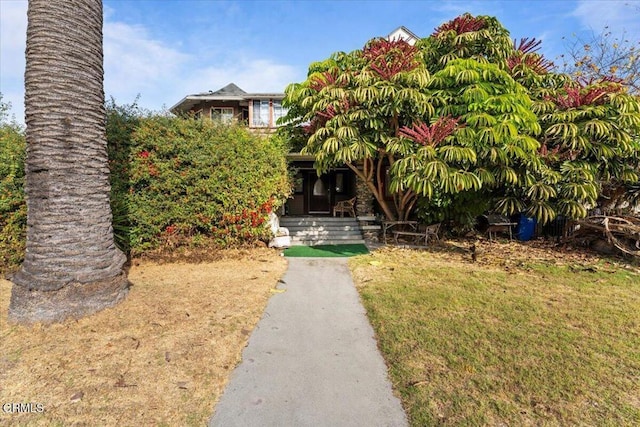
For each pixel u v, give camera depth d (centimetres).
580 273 586
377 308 421
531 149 658
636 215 852
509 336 339
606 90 729
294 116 881
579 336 339
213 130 698
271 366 291
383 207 1009
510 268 626
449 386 258
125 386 254
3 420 217
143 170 636
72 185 357
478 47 781
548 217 740
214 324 368
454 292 481
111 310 384
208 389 256
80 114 361
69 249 356
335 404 241
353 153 672
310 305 443
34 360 283
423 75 672
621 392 248
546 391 249
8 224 541
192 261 666
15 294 350
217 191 693
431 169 612
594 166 758
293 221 1069
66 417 221
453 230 998
